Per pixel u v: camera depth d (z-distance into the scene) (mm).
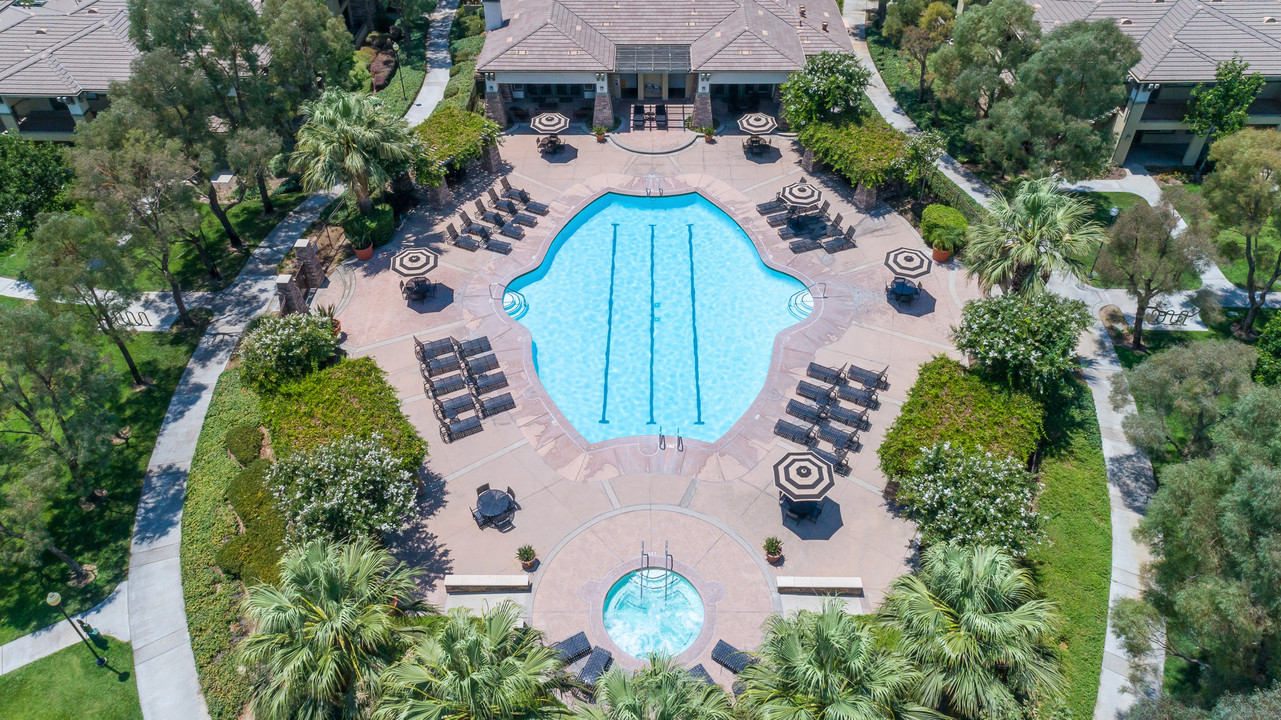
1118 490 31875
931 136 44094
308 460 28203
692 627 27391
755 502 31188
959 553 22000
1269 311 39219
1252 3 49875
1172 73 45688
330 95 41969
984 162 50312
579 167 50094
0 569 29906
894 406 34625
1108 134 49094
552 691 21531
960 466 27797
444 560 29281
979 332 33031
